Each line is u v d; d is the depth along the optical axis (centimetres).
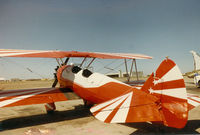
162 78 358
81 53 664
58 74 756
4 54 495
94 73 564
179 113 318
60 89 682
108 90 474
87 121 550
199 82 1428
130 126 477
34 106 858
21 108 802
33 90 662
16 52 549
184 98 318
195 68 1489
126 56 834
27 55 511
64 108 780
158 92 359
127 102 378
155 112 340
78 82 592
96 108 371
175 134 408
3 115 654
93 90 523
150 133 420
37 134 432
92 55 696
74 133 434
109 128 468
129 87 435
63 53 617
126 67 906
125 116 327
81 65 733
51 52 601
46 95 589
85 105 771
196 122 505
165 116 332
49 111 667
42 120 572
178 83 331
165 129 445
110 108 362
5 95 564
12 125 516
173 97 334
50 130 464
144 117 324
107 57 719
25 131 458
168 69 352
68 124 518
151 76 382
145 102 366
